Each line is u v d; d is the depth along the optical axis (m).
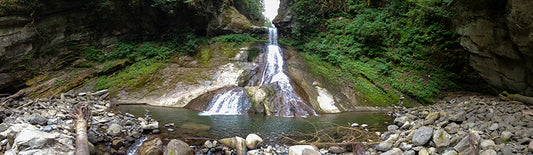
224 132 6.73
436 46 13.90
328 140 6.22
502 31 10.21
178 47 17.20
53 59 13.48
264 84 13.42
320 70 14.79
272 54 16.56
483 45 11.37
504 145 4.45
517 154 4.20
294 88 12.18
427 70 14.15
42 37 12.88
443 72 13.78
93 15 15.14
